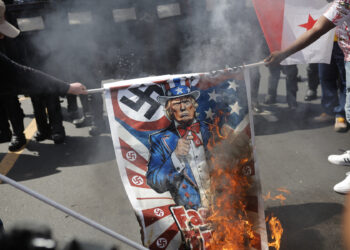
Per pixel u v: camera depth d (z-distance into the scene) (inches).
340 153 144.2
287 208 112.8
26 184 138.3
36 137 176.6
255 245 87.7
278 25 108.5
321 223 104.9
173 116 87.3
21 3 142.2
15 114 163.8
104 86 85.0
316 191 120.7
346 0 89.9
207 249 84.7
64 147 168.1
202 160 88.7
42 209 121.1
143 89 85.9
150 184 85.5
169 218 84.7
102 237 105.6
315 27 95.5
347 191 117.0
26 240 60.5
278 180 129.0
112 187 131.9
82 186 134.1
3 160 159.9
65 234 107.6
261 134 166.1
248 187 91.4
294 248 95.7
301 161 140.5
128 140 85.4
